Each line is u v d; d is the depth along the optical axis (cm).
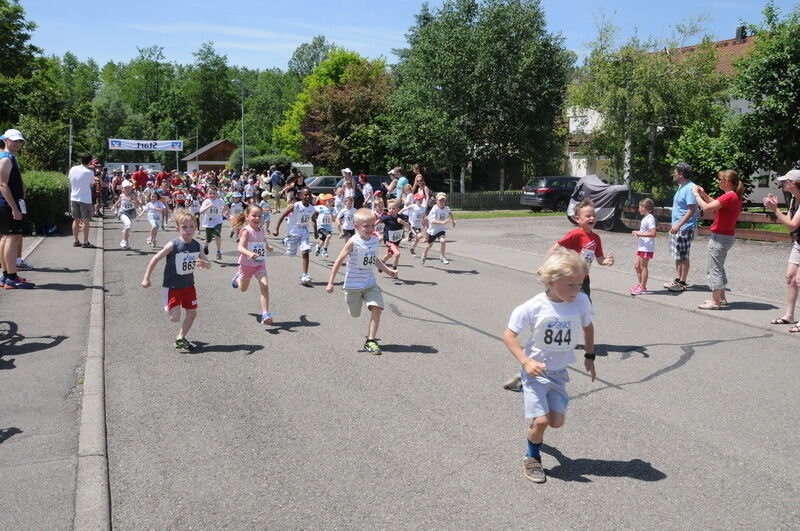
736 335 766
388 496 392
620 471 425
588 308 400
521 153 3406
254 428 492
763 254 1416
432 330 789
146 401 546
